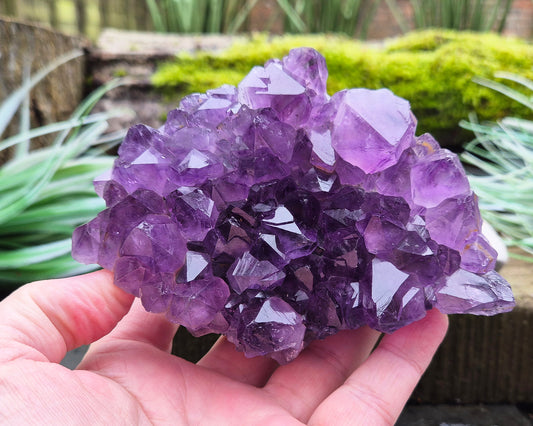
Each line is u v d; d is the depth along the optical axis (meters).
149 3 0.44
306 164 0.13
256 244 0.12
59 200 0.24
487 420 0.19
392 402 0.13
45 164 0.22
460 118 0.31
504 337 0.19
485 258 0.13
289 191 0.13
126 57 0.33
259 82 0.13
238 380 0.14
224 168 0.13
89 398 0.11
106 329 0.13
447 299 0.13
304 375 0.14
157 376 0.13
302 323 0.13
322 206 0.13
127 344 0.14
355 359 0.14
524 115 0.30
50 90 0.28
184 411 0.12
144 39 0.34
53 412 0.10
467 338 0.19
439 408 0.20
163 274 0.13
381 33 0.67
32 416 0.10
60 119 0.30
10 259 0.19
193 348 0.19
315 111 0.14
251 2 0.47
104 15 0.46
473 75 0.30
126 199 0.13
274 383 0.14
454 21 0.43
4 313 0.12
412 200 0.13
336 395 0.13
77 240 0.13
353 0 0.44
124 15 0.49
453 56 0.31
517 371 0.19
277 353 0.13
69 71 0.31
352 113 0.12
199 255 0.12
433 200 0.13
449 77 0.30
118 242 0.13
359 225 0.13
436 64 0.31
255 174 0.13
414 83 0.31
